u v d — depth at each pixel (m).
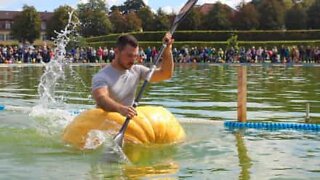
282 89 18.12
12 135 7.82
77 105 12.80
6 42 101.88
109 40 69.00
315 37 64.44
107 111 7.11
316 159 6.40
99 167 5.87
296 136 8.16
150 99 14.49
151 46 62.97
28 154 6.54
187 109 12.21
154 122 7.23
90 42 69.88
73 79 23.03
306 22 82.69
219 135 8.19
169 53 7.67
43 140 7.42
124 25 90.44
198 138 7.83
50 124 9.02
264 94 16.22
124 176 5.47
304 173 5.68
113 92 7.26
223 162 6.21
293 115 11.02
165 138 7.27
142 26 92.00
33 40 95.56
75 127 7.13
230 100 14.31
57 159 6.26
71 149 6.80
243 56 49.44
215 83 21.23
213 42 63.97
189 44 63.09
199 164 6.08
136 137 7.03
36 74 28.30
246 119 10.01
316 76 26.28
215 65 43.25
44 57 45.31
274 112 11.56
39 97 15.09
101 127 6.96
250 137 8.03
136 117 7.17
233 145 7.32
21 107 11.67
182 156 6.51
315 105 12.98
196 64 45.81
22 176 5.47
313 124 9.05
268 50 53.72
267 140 7.77
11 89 18.14
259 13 83.00
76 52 47.66
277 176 5.54
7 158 6.32
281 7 83.94
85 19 83.25
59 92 16.53
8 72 30.47
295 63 46.22
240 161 6.27
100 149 6.64
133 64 7.55
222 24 79.00
